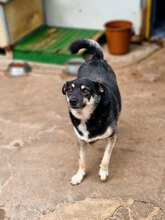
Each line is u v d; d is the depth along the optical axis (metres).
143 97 3.22
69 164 2.69
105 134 2.40
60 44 3.85
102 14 4.02
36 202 2.49
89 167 2.67
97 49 2.69
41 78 3.63
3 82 3.61
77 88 2.22
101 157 2.72
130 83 3.42
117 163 2.66
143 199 2.45
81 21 4.14
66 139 2.88
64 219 2.38
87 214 2.39
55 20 4.25
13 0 3.74
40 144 2.86
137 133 2.86
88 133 2.38
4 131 2.99
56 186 2.57
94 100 2.23
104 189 2.52
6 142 2.89
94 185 2.55
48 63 3.82
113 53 3.80
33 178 2.62
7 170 2.69
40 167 2.69
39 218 2.41
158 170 2.60
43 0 4.16
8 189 2.57
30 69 3.77
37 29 4.18
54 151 2.79
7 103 3.30
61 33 4.09
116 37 3.67
